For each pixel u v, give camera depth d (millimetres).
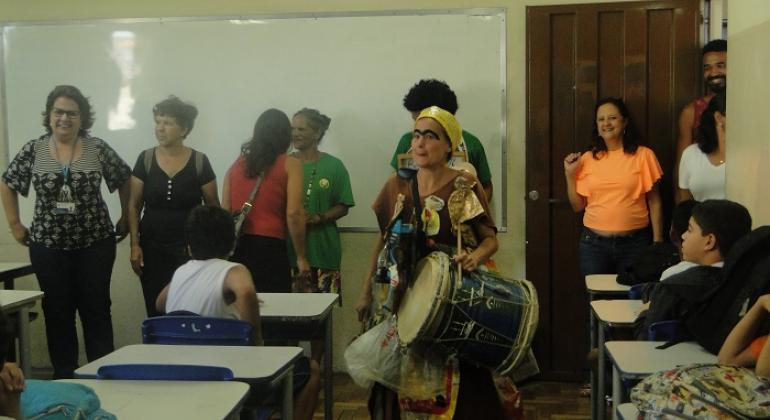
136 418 1750
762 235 2223
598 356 3150
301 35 4801
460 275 2385
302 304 3188
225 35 4855
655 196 4305
